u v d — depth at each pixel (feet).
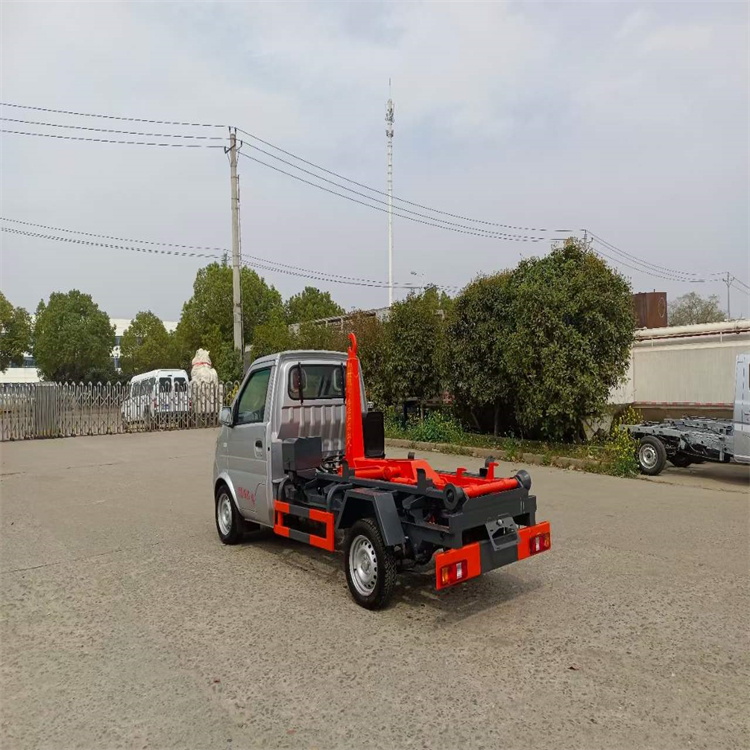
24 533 25.86
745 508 29.40
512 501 16.96
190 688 12.66
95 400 73.36
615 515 27.89
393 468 18.37
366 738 10.79
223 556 22.34
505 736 10.80
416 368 57.93
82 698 12.33
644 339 58.54
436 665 13.53
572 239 47.34
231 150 85.10
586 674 13.05
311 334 71.87
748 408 35.68
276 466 21.08
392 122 114.83
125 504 31.76
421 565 18.49
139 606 17.37
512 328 46.96
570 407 43.04
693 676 12.94
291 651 14.34
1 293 162.09
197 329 139.85
